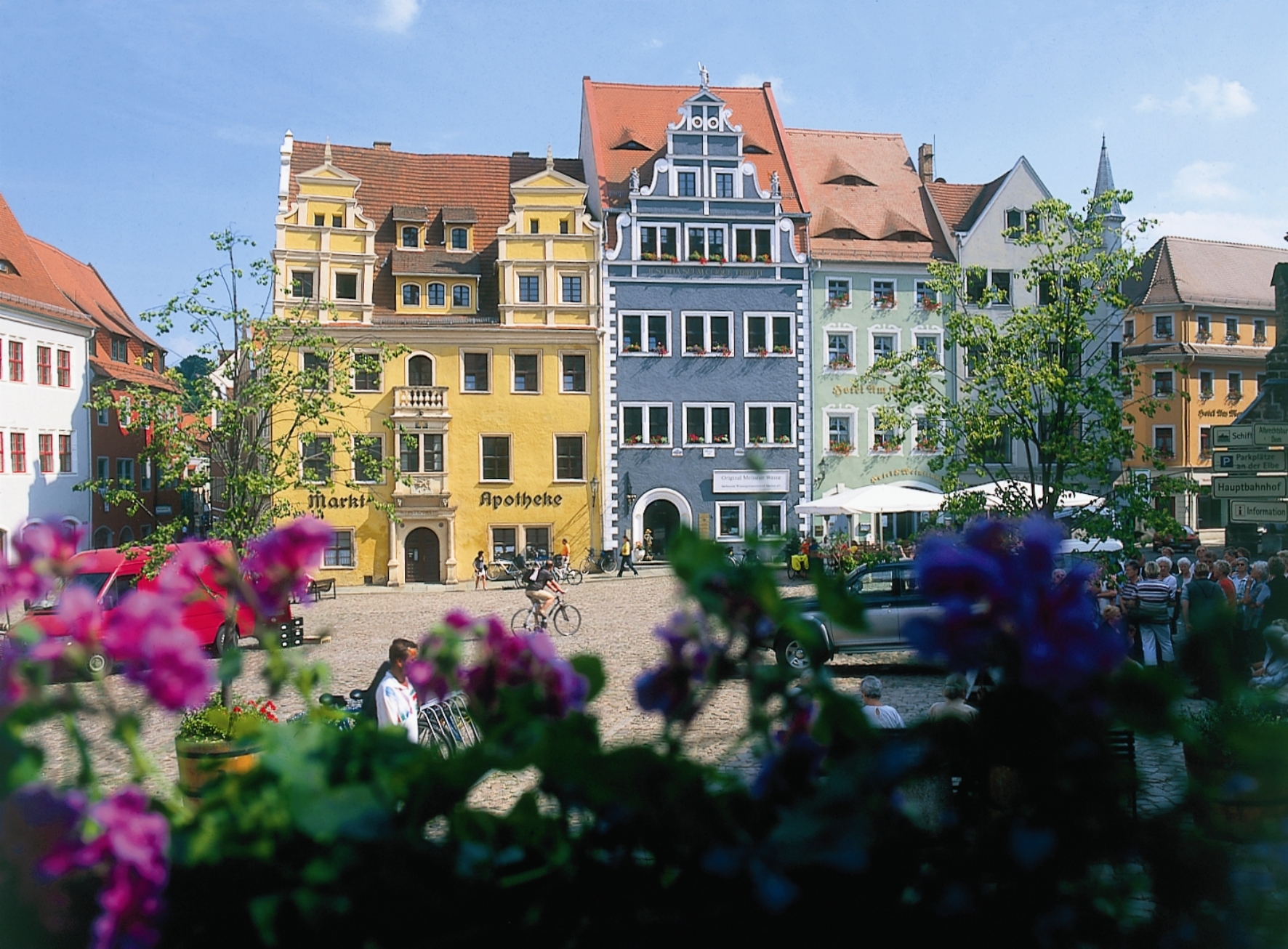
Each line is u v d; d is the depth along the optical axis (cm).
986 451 1697
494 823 159
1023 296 4278
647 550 3991
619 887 159
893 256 4219
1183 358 5325
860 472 4153
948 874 154
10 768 150
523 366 3938
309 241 3800
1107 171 5019
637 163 4269
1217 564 1283
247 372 1540
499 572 3872
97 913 149
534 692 171
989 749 155
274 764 155
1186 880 151
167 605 166
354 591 3531
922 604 158
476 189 4344
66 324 3869
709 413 4050
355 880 149
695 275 4053
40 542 170
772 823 157
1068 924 152
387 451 3775
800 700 166
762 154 4450
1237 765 152
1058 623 147
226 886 150
